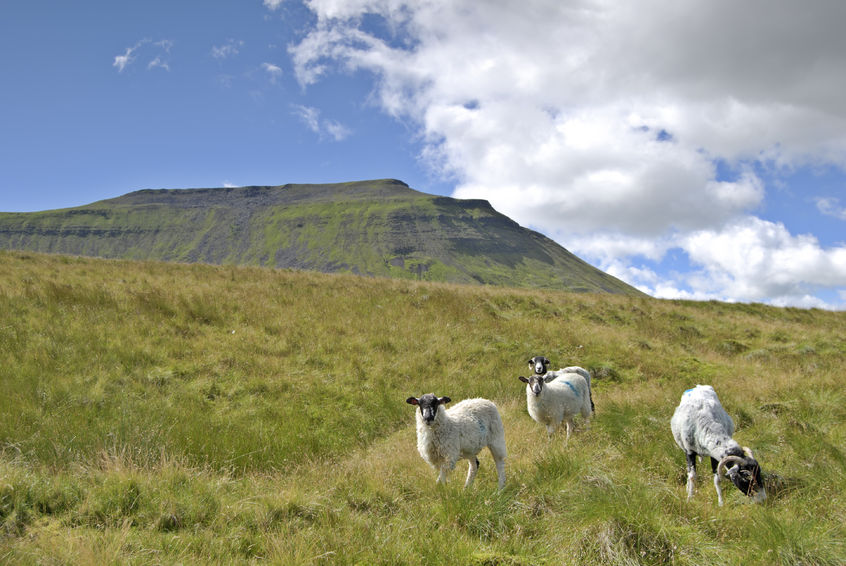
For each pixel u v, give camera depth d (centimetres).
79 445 835
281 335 1552
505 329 1809
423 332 1698
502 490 663
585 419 1105
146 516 589
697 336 2036
